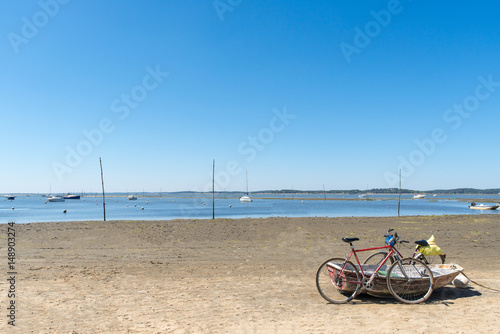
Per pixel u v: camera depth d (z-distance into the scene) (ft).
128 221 77.10
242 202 354.74
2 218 147.95
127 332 16.55
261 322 17.83
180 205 305.73
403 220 79.77
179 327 17.16
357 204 319.47
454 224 71.67
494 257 37.14
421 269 23.31
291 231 59.31
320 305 20.86
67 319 18.37
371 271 23.36
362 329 16.76
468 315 18.84
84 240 49.14
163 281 26.91
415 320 18.04
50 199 395.96
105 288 24.73
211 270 30.96
